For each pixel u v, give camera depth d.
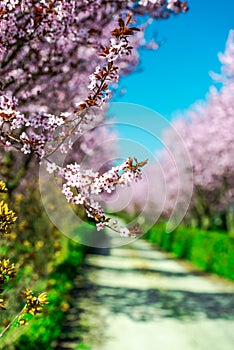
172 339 7.62
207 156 22.69
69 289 10.47
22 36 5.54
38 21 5.29
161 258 23.69
